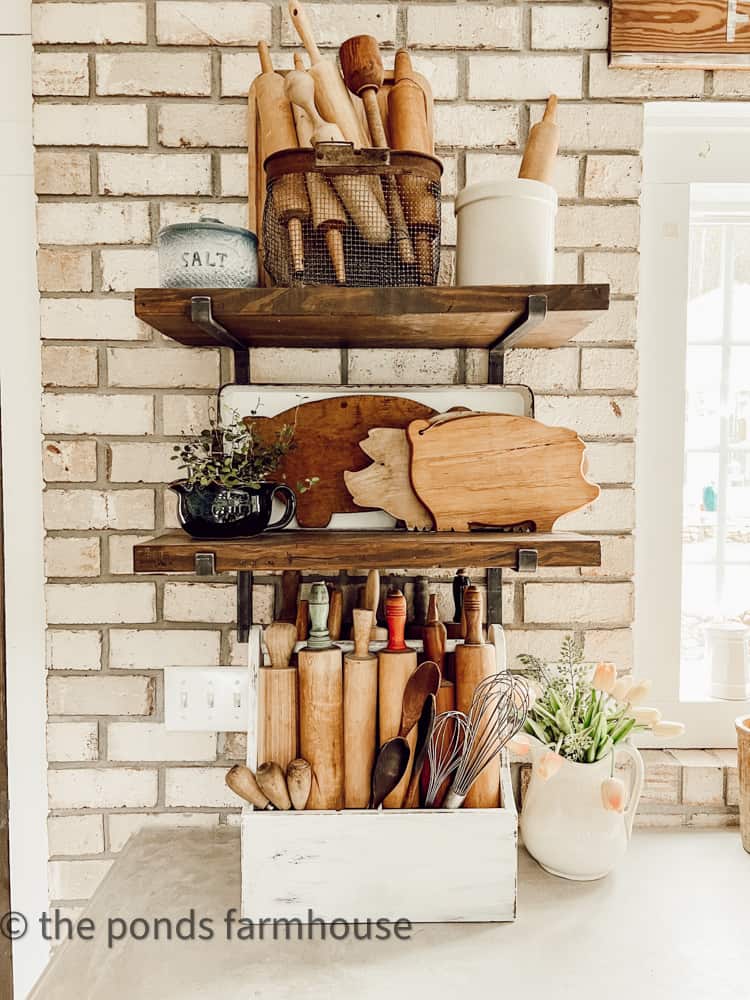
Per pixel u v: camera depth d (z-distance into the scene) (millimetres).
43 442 1203
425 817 932
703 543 1481
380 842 931
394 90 1045
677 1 1172
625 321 1208
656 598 1332
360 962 881
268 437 1150
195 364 1202
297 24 967
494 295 910
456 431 1027
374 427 1155
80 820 1219
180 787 1219
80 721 1219
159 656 1216
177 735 1219
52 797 1218
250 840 930
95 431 1203
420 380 1208
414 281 953
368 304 909
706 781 1228
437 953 896
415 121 1034
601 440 1214
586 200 1199
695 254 1445
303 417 1154
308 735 966
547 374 1209
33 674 1242
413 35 1175
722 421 1468
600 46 1188
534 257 959
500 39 1182
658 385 1317
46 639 1214
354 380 1206
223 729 1194
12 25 1189
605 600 1223
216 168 1185
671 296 1309
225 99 1181
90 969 875
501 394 1168
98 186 1185
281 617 1110
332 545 921
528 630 1225
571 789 1025
